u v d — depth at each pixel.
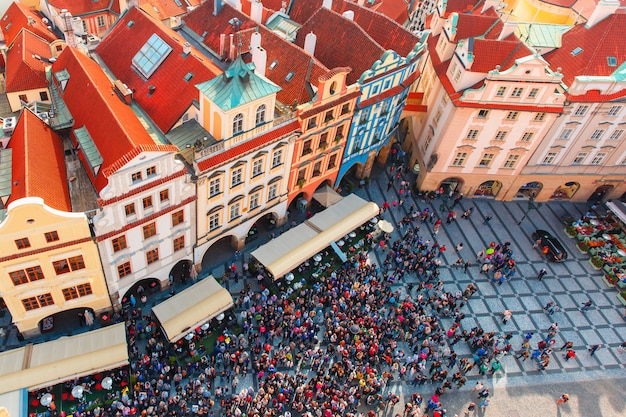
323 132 52.75
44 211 34.84
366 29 61.50
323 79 47.41
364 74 51.69
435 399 44.12
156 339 44.66
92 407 39.94
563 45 62.19
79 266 40.31
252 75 42.50
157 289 49.91
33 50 54.81
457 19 61.25
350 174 68.00
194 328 44.16
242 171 46.59
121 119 41.31
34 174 37.12
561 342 52.97
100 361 39.81
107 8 74.06
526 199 70.19
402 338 49.09
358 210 57.53
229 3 60.88
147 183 39.12
